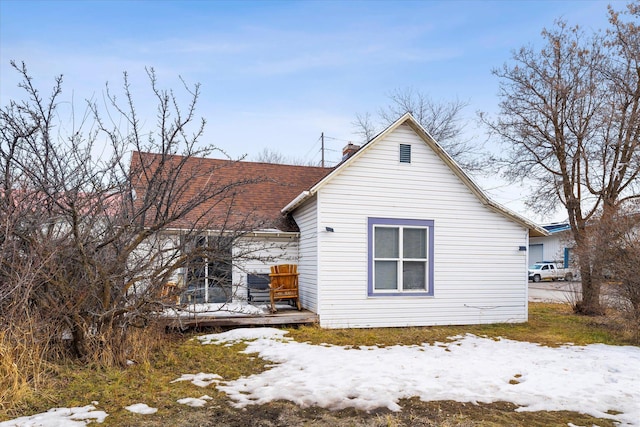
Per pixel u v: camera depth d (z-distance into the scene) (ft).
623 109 45.06
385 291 34.32
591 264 36.11
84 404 14.96
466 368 21.21
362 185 34.09
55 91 21.25
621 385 18.81
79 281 18.85
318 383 18.17
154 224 19.67
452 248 36.06
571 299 56.49
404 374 19.88
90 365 18.48
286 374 19.74
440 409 15.60
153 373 19.10
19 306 16.71
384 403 16.05
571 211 47.19
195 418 14.26
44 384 16.06
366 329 33.04
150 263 19.95
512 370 21.08
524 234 38.01
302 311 34.19
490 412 15.52
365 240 33.99
